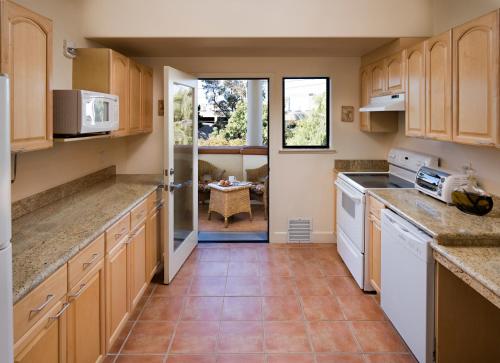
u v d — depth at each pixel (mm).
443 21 3264
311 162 4637
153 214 3451
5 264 1044
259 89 7141
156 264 3629
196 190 4488
